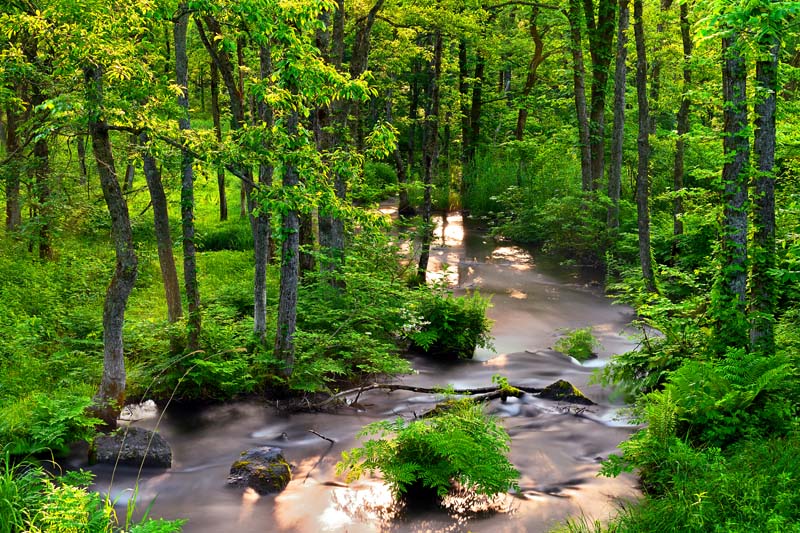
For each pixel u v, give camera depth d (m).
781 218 12.41
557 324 17.70
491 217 33.38
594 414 10.82
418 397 11.96
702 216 11.98
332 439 9.84
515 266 24.61
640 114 17.62
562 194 28.09
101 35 7.77
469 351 14.89
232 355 11.78
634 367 11.93
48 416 8.70
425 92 41.56
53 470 8.15
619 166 24.50
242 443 9.65
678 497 6.84
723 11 8.56
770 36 8.88
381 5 19.08
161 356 11.55
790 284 11.61
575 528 6.83
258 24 8.77
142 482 8.16
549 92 37.47
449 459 7.84
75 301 14.86
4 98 11.95
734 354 8.47
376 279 14.93
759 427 7.92
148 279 17.86
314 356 12.41
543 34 33.06
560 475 8.45
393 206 35.78
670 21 20.41
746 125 9.41
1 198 20.11
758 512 6.03
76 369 11.00
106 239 21.88
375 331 14.73
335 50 16.70
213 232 24.14
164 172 12.69
